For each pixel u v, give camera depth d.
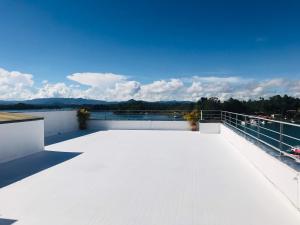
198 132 13.29
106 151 8.01
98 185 4.70
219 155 7.40
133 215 3.46
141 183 4.81
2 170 5.72
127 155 7.40
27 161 6.60
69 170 5.73
